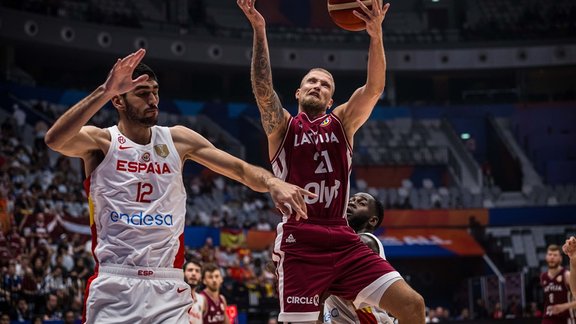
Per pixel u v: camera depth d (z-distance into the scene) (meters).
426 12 32.53
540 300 19.83
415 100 31.44
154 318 3.60
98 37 25.47
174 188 3.80
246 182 3.80
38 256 13.03
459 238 24.59
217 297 8.10
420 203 26.36
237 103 28.23
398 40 30.19
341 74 29.58
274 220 23.23
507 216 25.14
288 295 4.24
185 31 27.89
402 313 4.13
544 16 31.67
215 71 29.02
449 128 29.05
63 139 3.42
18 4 23.94
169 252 3.73
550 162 28.31
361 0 4.30
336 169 4.35
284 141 4.38
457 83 31.62
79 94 24.67
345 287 4.30
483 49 29.48
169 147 3.84
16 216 14.63
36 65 27.25
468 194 26.73
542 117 29.22
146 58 26.48
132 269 3.62
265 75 4.25
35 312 12.07
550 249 8.53
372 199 5.38
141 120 3.70
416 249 23.78
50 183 18.23
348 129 4.43
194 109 27.41
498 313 18.56
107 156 3.69
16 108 21.78
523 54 29.39
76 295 12.75
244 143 27.95
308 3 31.05
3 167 17.12
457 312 22.84
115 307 3.57
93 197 3.69
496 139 28.78
